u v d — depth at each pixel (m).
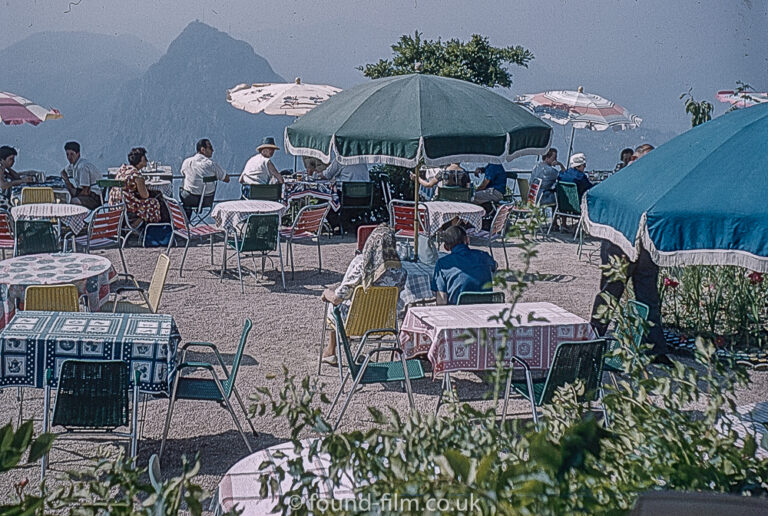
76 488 2.05
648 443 2.15
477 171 15.29
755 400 5.75
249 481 3.16
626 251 5.06
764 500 1.62
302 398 2.26
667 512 1.62
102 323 5.07
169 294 9.05
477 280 6.39
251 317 8.21
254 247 9.28
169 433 5.36
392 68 15.91
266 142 12.68
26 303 5.57
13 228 9.15
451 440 2.13
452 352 5.28
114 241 9.44
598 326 6.95
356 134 7.02
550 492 1.72
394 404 5.92
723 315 7.92
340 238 12.91
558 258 11.56
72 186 12.44
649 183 5.15
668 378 2.35
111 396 4.44
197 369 6.62
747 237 4.63
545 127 7.47
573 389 2.56
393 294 5.95
